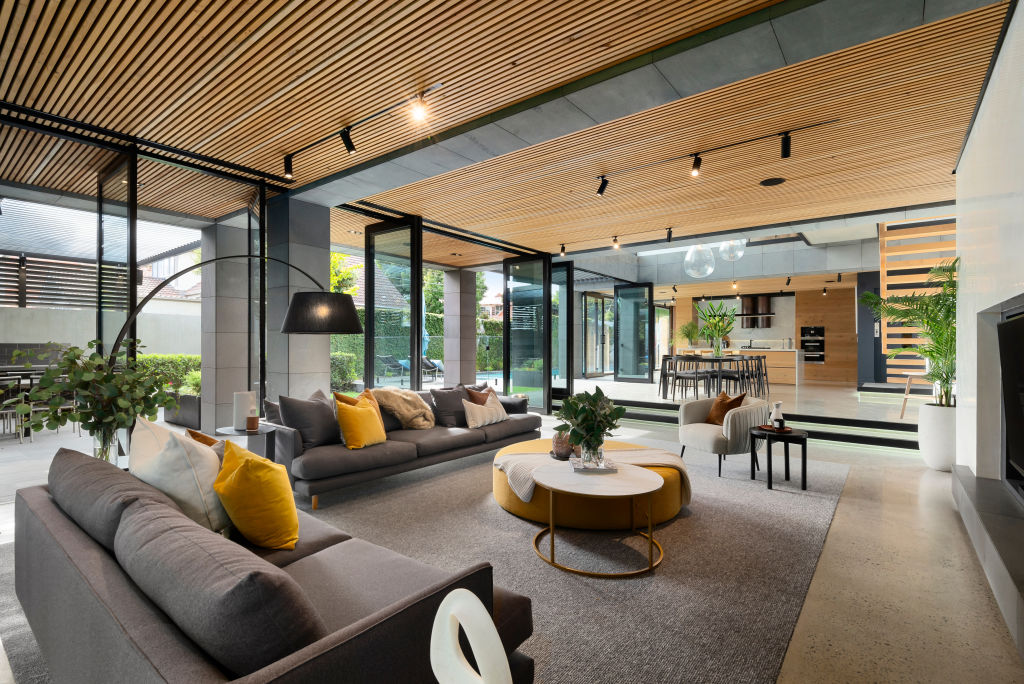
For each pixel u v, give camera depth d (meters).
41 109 3.79
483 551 3.06
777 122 4.09
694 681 1.91
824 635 2.21
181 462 2.00
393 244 7.03
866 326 11.79
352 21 2.81
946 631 2.24
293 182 5.40
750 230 7.87
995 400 3.68
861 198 6.21
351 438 4.11
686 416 5.18
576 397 3.44
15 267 9.64
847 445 6.31
